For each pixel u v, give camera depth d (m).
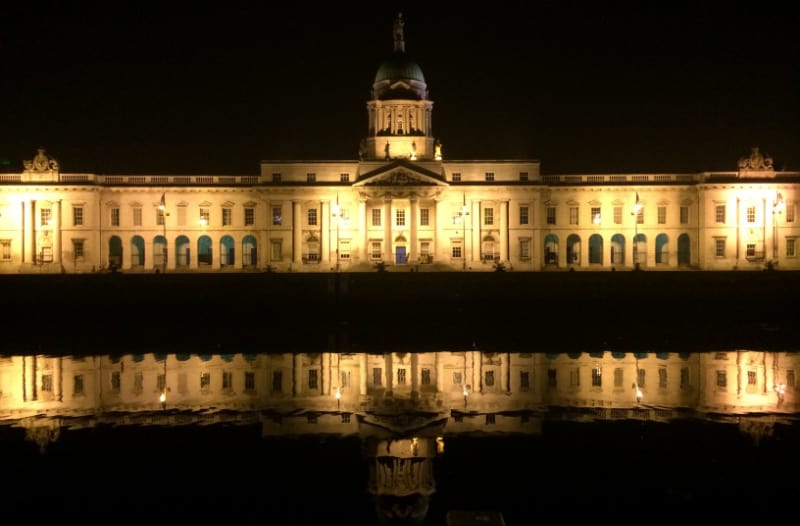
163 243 104.94
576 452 26.92
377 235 103.88
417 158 105.25
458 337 53.22
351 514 21.94
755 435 28.73
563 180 106.75
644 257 107.00
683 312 65.94
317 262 103.88
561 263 106.19
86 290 66.81
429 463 25.86
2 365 43.00
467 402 33.78
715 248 104.94
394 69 108.94
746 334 54.59
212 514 22.05
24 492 23.64
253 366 42.28
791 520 21.47
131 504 22.75
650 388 36.41
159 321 62.50
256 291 67.62
